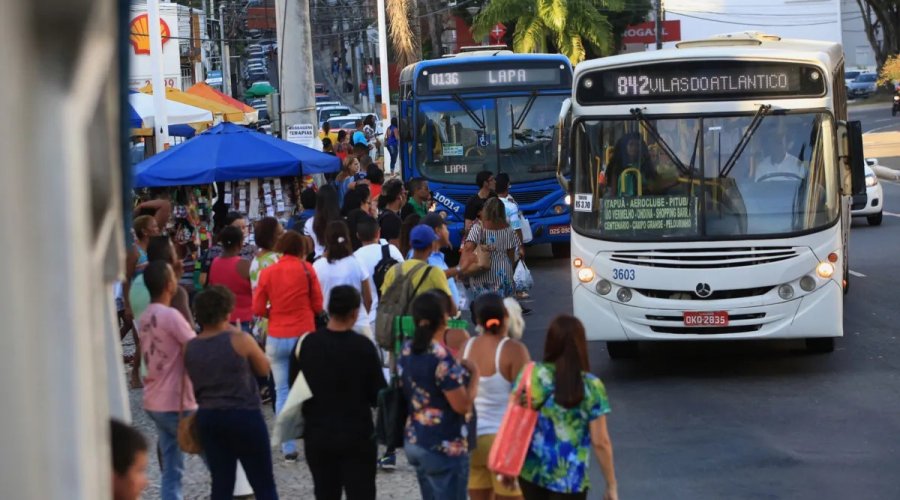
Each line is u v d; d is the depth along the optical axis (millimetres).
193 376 9148
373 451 8742
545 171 28297
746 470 11422
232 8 84938
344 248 12875
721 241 15359
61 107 2100
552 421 7586
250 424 9094
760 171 15414
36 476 1976
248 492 11047
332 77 131125
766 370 16188
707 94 15461
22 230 1943
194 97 39469
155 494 11508
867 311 20594
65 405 2084
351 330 8820
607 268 15688
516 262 21031
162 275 9938
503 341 8727
